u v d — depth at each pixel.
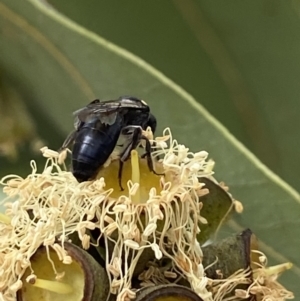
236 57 0.25
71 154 0.19
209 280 0.19
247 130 0.25
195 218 0.19
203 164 0.20
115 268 0.19
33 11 0.22
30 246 0.19
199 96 0.25
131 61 0.22
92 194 0.19
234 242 0.19
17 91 0.23
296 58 0.25
